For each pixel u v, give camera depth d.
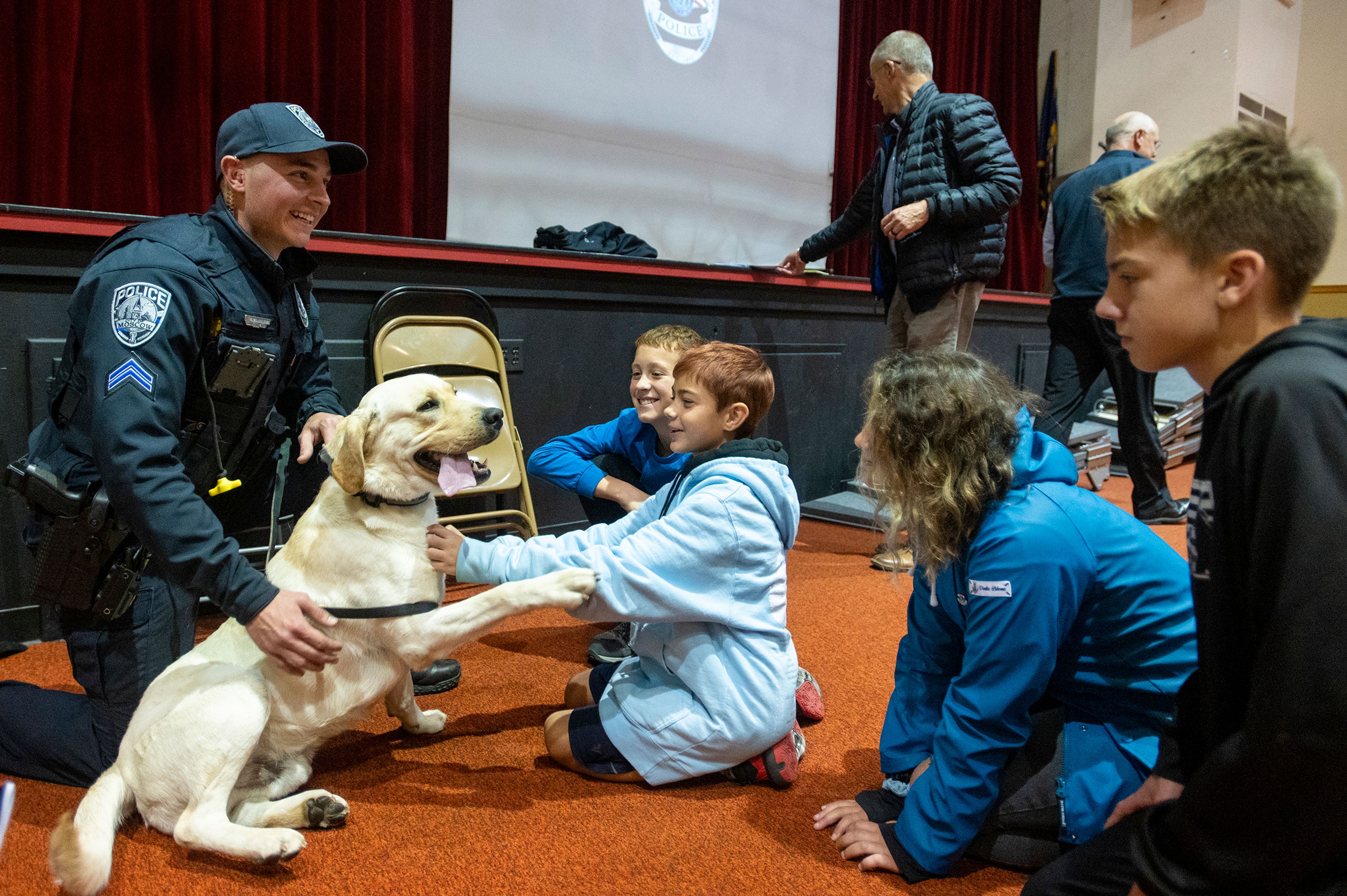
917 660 1.58
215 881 1.33
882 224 3.15
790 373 4.12
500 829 1.50
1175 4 7.46
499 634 2.56
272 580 1.56
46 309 2.20
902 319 3.56
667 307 3.58
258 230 1.71
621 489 2.41
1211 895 0.77
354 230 4.04
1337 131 7.79
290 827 1.45
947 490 1.29
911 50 3.30
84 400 1.51
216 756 1.36
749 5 5.96
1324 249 0.83
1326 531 0.71
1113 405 5.61
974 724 1.31
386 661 1.59
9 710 1.64
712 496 1.58
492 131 4.75
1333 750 0.69
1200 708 0.94
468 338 2.88
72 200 3.26
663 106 5.56
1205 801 0.76
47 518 1.56
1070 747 1.36
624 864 1.40
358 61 3.94
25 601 2.27
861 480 1.54
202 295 1.55
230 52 3.56
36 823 1.47
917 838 1.36
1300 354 0.77
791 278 3.98
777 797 1.65
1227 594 0.84
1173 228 0.86
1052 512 1.30
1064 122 8.23
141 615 1.59
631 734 1.64
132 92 3.30
